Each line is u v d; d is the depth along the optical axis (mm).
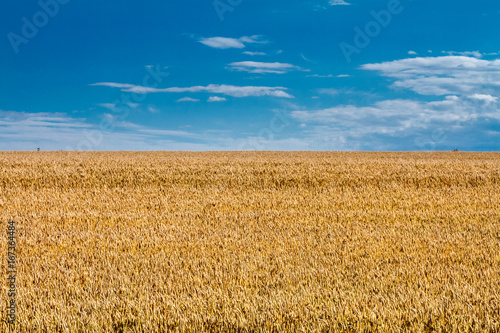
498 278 6512
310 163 29312
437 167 27125
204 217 12570
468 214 13031
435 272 6859
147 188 19781
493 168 26297
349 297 5441
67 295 5836
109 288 6012
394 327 4559
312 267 7219
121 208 14070
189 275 6695
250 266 7176
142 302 5395
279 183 21641
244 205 15062
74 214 12688
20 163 27016
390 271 6930
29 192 17812
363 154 57969
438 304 5184
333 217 12617
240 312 4969
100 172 23359
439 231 10633
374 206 14977
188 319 4820
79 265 7398
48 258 7949
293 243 9125
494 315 4930
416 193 18141
